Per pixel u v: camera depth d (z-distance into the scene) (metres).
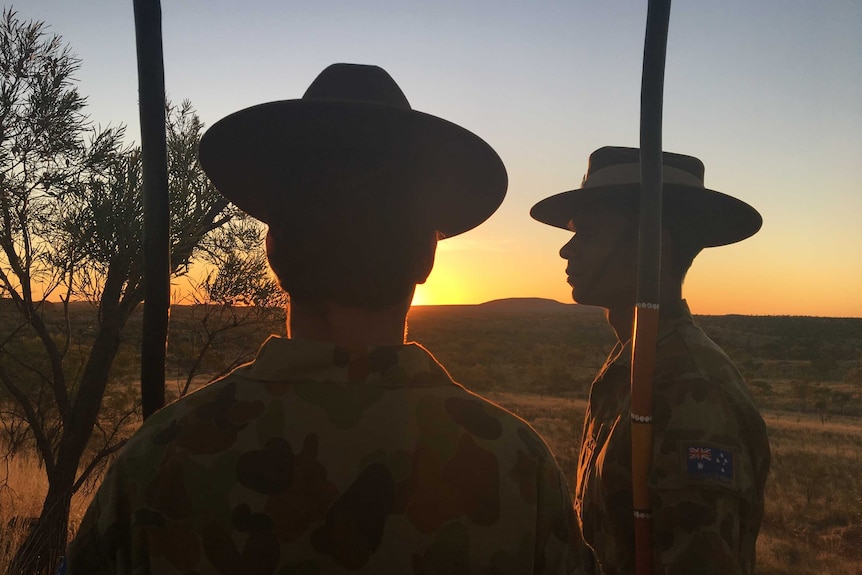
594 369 60.03
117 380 6.52
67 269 4.28
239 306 4.91
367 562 0.72
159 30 1.07
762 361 70.88
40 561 3.96
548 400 38.72
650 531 1.23
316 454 0.74
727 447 1.25
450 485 0.76
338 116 0.81
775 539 11.44
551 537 0.80
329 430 0.75
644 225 1.24
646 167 1.24
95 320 4.82
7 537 4.13
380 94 0.92
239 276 4.82
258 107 0.82
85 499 4.93
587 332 97.12
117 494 0.77
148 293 1.04
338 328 0.82
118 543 0.76
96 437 5.61
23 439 5.35
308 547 0.72
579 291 1.79
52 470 4.24
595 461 1.58
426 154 0.86
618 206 1.72
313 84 0.95
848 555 10.72
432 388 0.82
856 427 31.14
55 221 4.30
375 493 0.74
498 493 0.77
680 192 1.63
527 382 48.69
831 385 52.78
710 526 1.19
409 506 0.74
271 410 0.76
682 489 1.21
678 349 1.42
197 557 0.72
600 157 1.80
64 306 4.48
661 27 1.21
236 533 0.72
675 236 1.63
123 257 4.20
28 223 4.29
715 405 1.29
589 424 1.74
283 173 0.83
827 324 104.00
